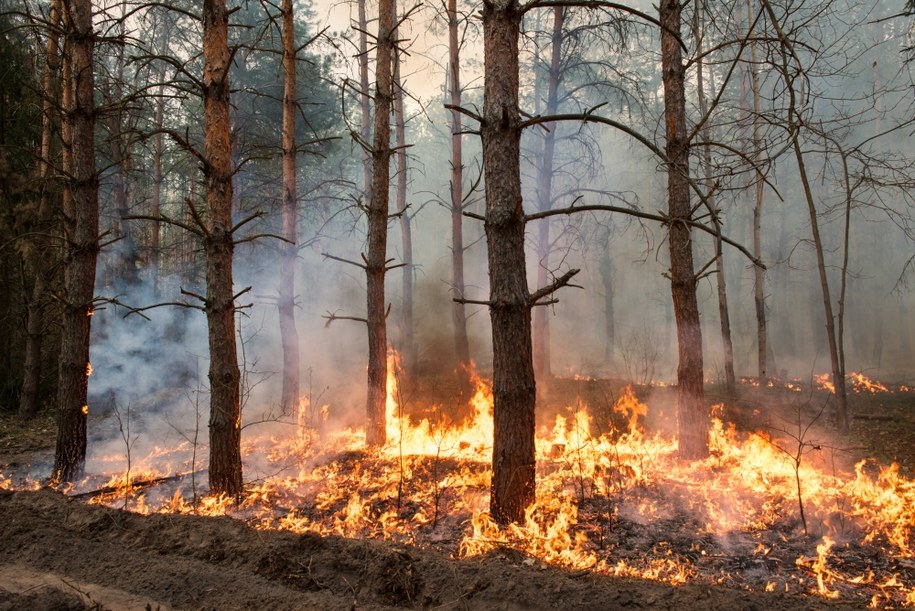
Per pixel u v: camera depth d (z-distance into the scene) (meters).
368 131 16.53
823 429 11.71
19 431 12.83
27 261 14.33
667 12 8.66
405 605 3.78
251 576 4.11
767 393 15.27
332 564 4.17
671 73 8.64
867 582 4.65
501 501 5.57
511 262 5.53
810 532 5.76
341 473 8.41
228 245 7.05
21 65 14.30
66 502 5.54
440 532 5.82
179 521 4.96
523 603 3.67
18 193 14.15
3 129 14.77
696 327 8.84
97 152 17.73
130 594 3.92
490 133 5.51
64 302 8.16
